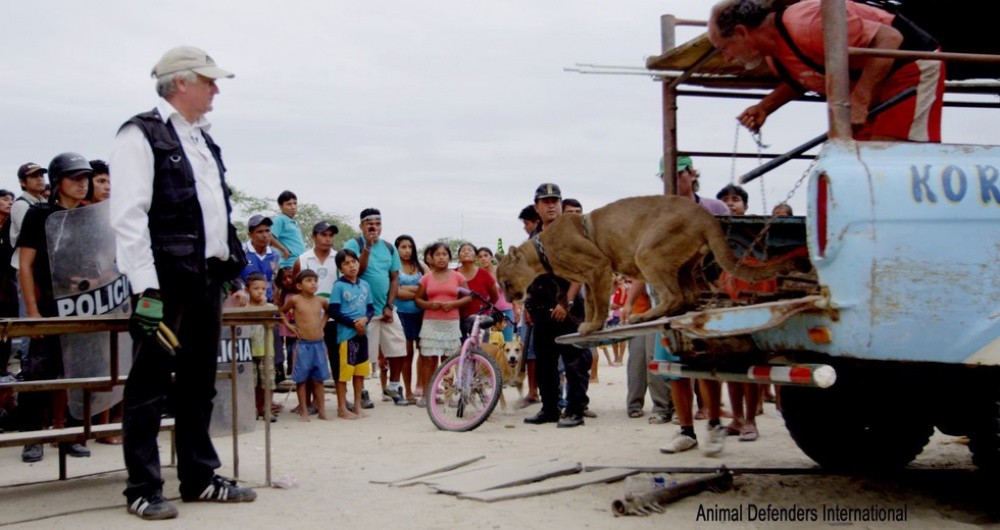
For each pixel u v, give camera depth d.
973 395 4.20
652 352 7.82
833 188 3.55
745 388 6.90
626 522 4.08
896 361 3.91
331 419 8.66
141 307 3.96
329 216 32.16
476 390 8.12
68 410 6.51
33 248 5.97
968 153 3.71
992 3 5.20
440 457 6.13
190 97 4.36
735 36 4.59
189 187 4.25
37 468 5.87
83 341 5.84
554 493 4.75
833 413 5.17
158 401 4.24
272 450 6.52
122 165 4.09
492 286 9.95
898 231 3.54
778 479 5.13
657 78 5.93
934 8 5.31
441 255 9.58
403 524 4.04
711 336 3.90
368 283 9.55
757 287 5.45
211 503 4.50
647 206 5.78
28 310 5.93
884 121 4.32
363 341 8.89
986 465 4.15
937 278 3.55
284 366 10.71
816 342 3.70
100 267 5.66
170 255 4.17
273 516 4.21
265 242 9.88
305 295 8.63
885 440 5.23
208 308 4.42
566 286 7.90
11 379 7.32
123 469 5.58
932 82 4.32
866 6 4.40
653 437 7.05
